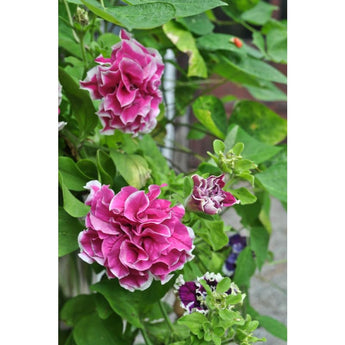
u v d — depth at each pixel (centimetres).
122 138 93
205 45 111
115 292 80
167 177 93
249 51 122
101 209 68
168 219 67
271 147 104
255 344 100
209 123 108
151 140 101
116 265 66
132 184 84
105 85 75
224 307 68
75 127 90
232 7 131
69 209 74
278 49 127
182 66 150
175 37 105
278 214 232
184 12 63
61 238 75
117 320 90
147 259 66
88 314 92
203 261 99
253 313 103
